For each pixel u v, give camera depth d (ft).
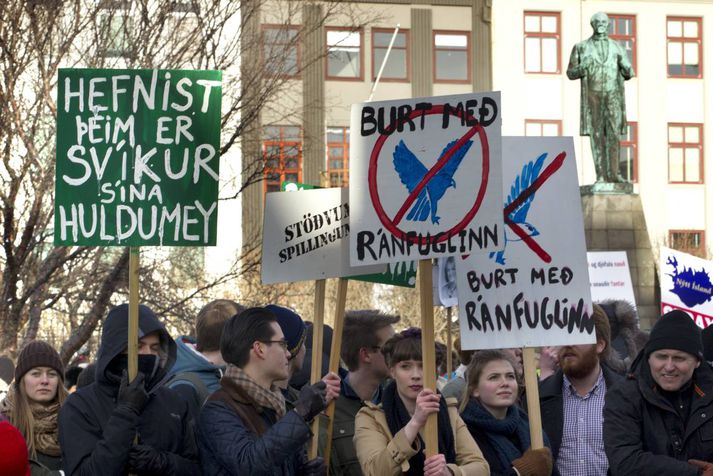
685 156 147.13
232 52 47.88
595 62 87.15
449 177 17.80
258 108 46.06
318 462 18.16
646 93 146.30
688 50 147.43
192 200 19.10
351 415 20.89
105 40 43.50
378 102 18.10
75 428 17.10
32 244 42.73
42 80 42.34
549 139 20.71
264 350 17.34
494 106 17.74
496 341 20.18
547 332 20.17
